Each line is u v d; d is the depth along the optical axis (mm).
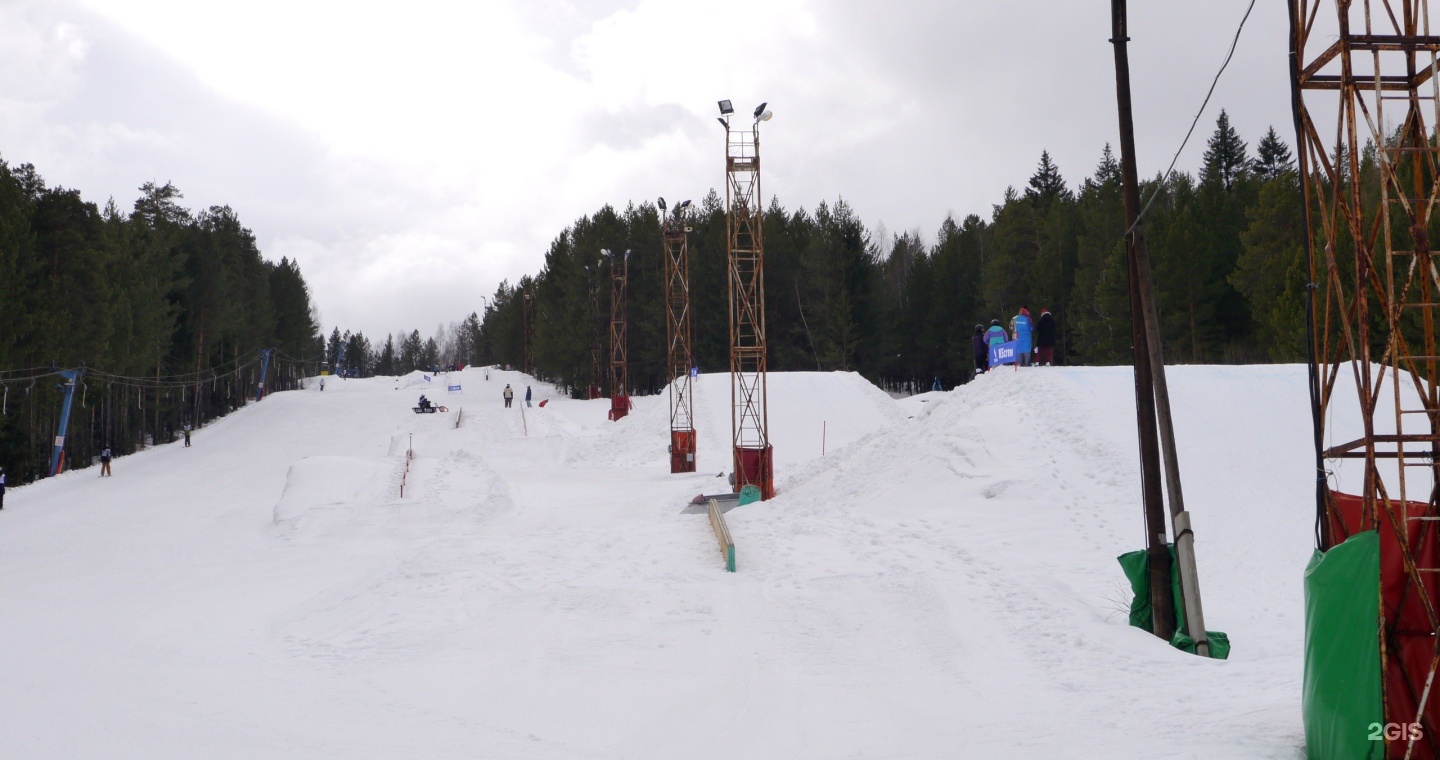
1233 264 57562
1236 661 11422
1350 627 7203
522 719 9789
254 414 76438
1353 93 7336
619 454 46875
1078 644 12102
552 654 12555
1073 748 8125
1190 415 21812
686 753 8609
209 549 25906
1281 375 23484
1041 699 10000
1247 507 18109
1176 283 53594
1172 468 12320
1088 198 83938
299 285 123250
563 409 76750
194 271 86250
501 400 89125
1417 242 7438
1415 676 7277
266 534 28406
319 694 10945
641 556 18141
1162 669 10969
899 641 12859
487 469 35656
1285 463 19516
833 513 21156
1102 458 20266
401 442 57781
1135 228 12594
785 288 85500
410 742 8969
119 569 22812
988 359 28859
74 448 62812
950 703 10047
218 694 10992
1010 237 76500
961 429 22500
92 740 9070
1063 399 22984
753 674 11508
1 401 52875
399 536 27047
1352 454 7961
